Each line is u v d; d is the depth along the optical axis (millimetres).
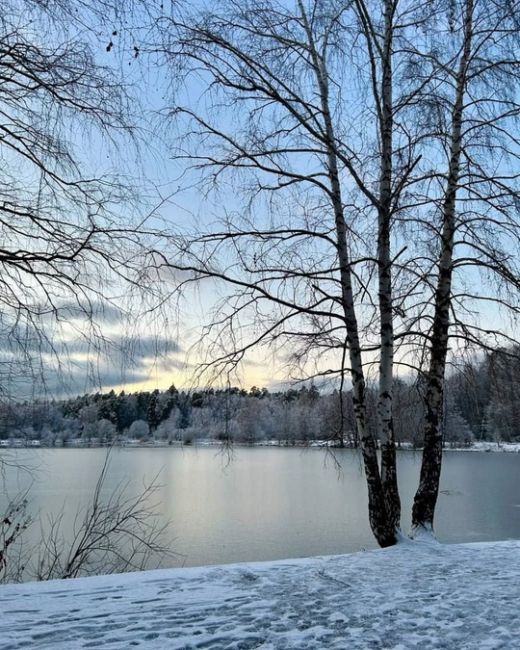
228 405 8734
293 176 8570
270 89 8344
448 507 28812
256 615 4766
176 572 6336
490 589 5625
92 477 32906
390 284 9109
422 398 10070
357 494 31859
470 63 9305
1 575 9227
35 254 5344
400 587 5707
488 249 9047
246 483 37375
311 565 6797
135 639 4191
